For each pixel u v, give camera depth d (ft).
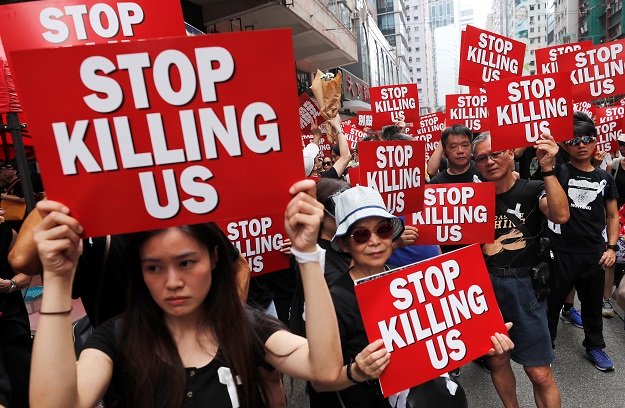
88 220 4.12
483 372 13.01
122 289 5.90
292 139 4.29
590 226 12.50
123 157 4.12
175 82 4.11
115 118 4.07
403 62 238.68
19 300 9.55
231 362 4.60
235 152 4.25
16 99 7.46
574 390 11.68
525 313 9.36
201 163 4.23
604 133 18.35
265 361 4.99
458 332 5.98
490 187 9.61
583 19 221.46
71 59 3.96
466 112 22.08
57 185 4.04
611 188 12.80
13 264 4.91
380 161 9.50
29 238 4.87
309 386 6.60
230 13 36.76
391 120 25.03
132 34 6.54
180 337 4.73
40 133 3.98
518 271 9.57
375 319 5.66
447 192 9.82
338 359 4.53
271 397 5.21
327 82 14.30
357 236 6.49
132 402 4.38
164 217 4.23
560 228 12.71
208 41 4.10
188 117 4.17
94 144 4.06
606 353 13.46
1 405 8.29
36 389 3.70
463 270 6.14
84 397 4.04
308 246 4.39
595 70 17.34
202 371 4.52
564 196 9.21
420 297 5.88
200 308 4.80
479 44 17.83
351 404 6.17
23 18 6.27
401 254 10.32
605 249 12.87
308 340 4.50
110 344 4.56
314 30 47.16
